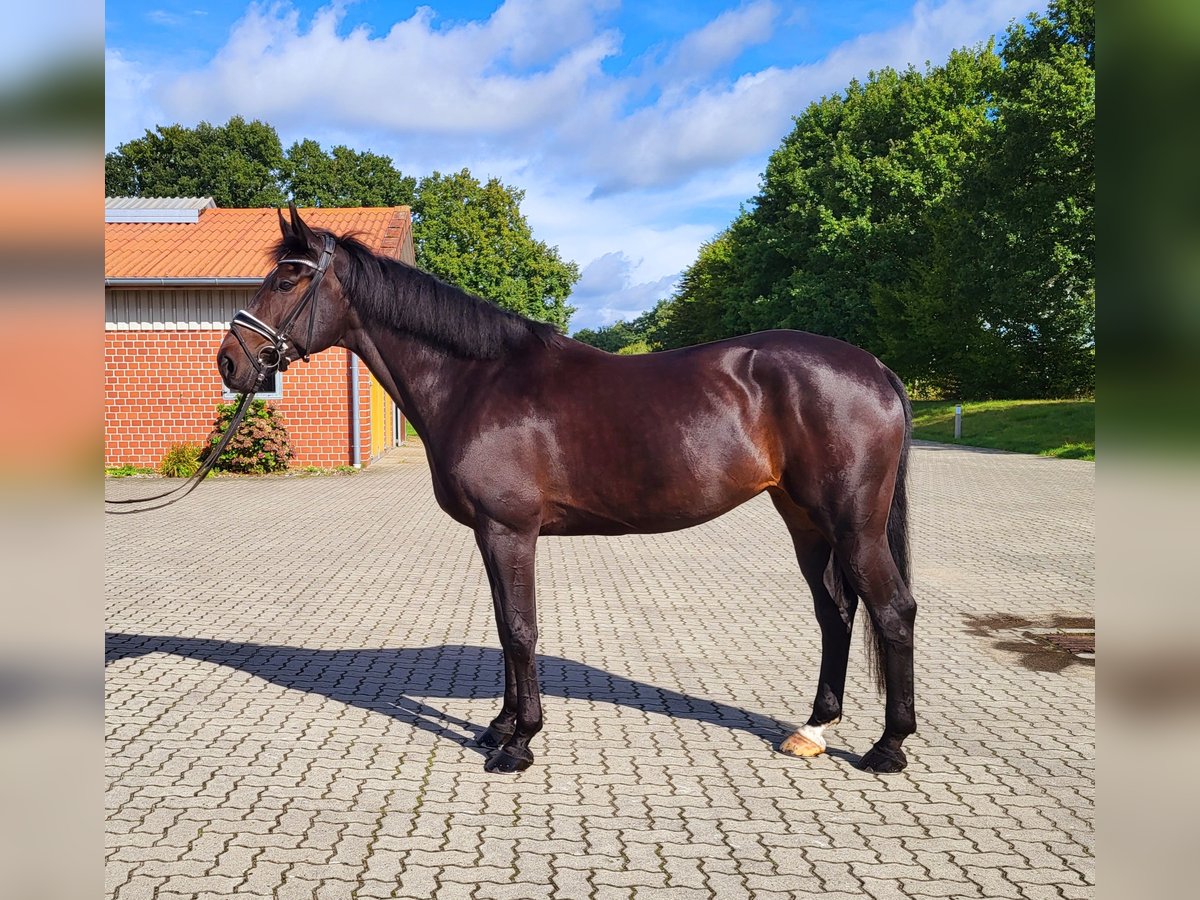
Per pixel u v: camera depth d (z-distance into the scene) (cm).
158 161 4531
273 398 1712
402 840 321
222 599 729
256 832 327
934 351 3544
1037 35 2588
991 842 321
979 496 1412
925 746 418
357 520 1177
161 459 1662
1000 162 2556
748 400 372
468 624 652
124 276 1573
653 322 11756
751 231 4759
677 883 291
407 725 445
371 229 1945
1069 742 423
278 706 471
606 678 523
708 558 955
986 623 657
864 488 365
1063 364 3269
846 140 4012
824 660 409
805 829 331
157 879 292
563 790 367
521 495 379
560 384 384
